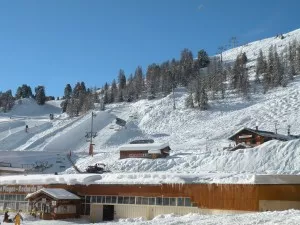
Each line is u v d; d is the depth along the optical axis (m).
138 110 138.12
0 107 189.62
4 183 42.50
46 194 36.53
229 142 76.62
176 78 172.00
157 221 26.67
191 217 27.52
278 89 130.62
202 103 122.94
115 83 185.50
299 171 37.81
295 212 23.44
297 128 84.00
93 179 37.88
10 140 112.25
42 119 147.88
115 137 105.38
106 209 36.53
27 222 34.59
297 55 160.25
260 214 24.16
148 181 34.62
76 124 121.06
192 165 55.53
